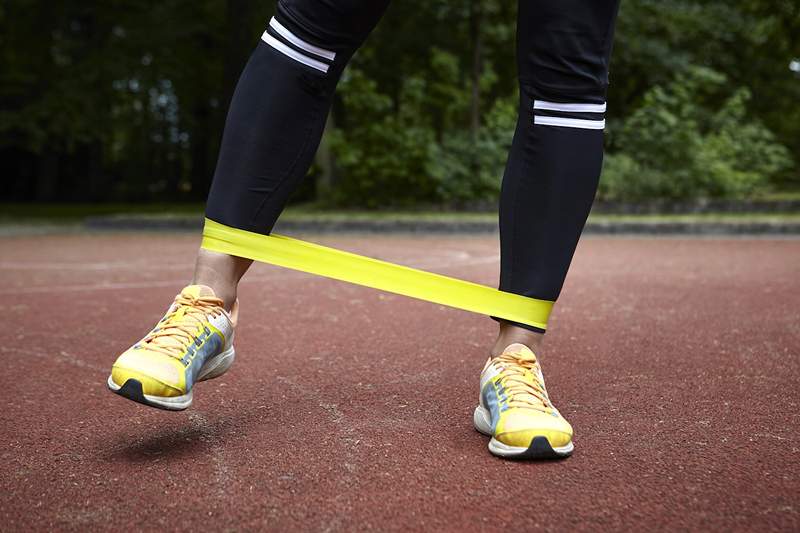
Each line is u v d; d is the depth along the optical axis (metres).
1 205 19.45
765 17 16.09
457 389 1.89
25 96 15.80
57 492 1.23
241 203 1.42
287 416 1.65
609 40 1.42
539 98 1.43
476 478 1.28
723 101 17.69
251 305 3.33
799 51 17.55
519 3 1.43
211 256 1.44
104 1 16.39
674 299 3.55
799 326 2.81
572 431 1.48
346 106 11.98
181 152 24.75
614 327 2.80
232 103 1.43
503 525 1.11
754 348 2.41
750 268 5.04
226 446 1.45
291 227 9.62
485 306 1.47
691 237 8.47
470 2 12.25
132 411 1.69
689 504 1.18
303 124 1.43
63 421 1.62
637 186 11.27
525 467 1.34
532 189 1.45
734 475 1.30
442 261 5.61
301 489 1.24
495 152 11.80
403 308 3.25
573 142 1.42
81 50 16.31
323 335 2.62
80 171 22.09
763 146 12.73
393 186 11.88
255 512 1.15
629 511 1.15
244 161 1.41
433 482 1.27
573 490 1.23
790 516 1.14
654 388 1.91
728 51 17.31
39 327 2.81
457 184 11.70
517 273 1.47
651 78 15.38
